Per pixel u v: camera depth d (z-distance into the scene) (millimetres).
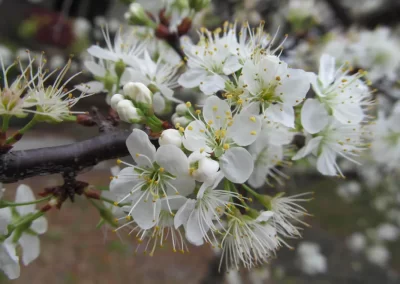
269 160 109
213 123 91
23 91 94
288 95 95
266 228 100
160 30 134
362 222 433
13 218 105
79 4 453
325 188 486
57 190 99
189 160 85
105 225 112
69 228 408
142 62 116
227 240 102
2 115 90
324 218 458
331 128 108
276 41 203
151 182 88
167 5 145
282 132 104
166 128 96
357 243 388
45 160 94
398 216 390
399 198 352
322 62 108
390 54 196
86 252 388
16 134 91
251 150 105
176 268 399
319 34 267
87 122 105
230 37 108
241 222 98
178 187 87
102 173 388
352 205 477
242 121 91
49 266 366
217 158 88
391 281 395
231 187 99
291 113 95
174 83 119
